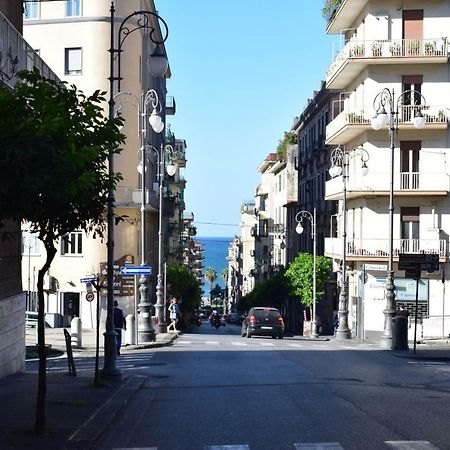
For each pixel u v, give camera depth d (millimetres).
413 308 46906
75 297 51719
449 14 46438
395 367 22484
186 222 127750
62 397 14930
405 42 45812
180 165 94438
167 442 10922
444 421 12273
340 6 48875
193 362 24391
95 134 10539
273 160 104938
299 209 77375
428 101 46469
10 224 19328
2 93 9664
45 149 9148
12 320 19500
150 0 58031
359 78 48750
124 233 53312
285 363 23641
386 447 10180
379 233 47250
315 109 66875
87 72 52250
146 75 57812
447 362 24984
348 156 46750
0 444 10062
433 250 46000
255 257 112625
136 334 32594
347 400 14828
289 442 10609
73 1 52500
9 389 16125
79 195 10078
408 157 46906
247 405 14352
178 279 63750
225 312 171375
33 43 52531
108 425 12211
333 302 61344
